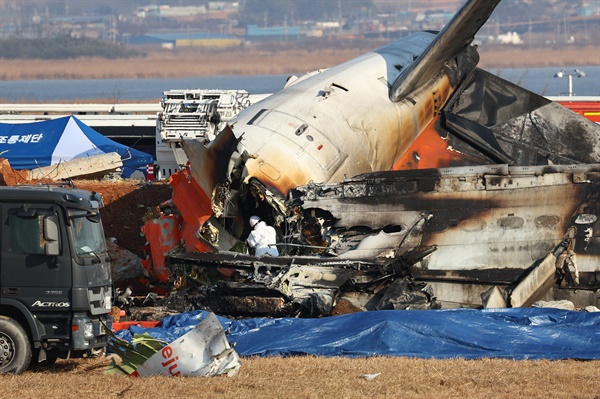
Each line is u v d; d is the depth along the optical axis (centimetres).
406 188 9438
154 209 10412
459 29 11256
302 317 8544
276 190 9456
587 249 9200
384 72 11762
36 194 6494
